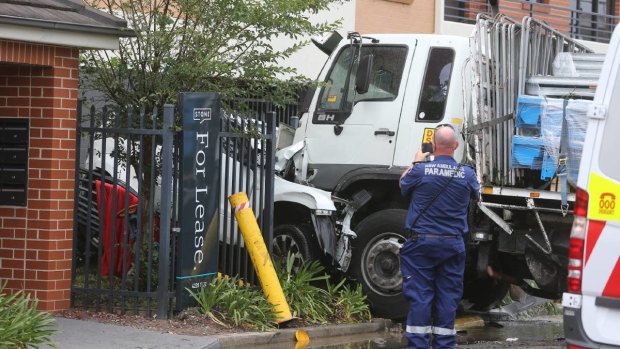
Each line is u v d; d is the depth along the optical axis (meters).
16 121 11.06
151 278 11.50
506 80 12.68
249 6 11.91
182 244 11.10
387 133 13.31
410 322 10.35
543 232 12.36
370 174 13.34
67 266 11.15
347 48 13.65
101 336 10.19
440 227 10.29
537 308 15.59
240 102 12.27
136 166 12.30
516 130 12.54
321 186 13.64
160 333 10.50
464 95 12.81
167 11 11.99
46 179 10.98
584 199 8.10
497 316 14.72
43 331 9.33
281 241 13.38
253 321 11.35
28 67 11.02
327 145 13.65
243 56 12.28
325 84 12.79
